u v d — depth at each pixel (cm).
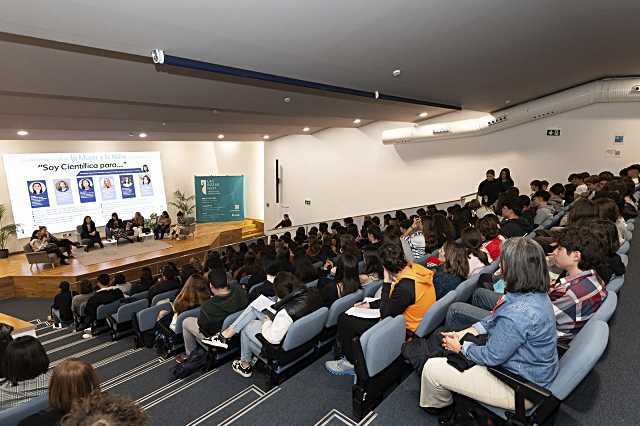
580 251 186
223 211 1420
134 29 256
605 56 477
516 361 149
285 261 390
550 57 443
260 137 1212
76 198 1064
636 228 483
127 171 1177
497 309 171
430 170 897
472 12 291
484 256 316
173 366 334
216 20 258
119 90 420
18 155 959
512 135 754
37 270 800
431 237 440
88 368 154
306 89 477
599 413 178
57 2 211
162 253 938
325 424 215
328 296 314
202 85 431
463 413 173
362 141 1028
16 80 353
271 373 262
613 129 647
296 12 260
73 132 819
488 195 657
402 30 310
